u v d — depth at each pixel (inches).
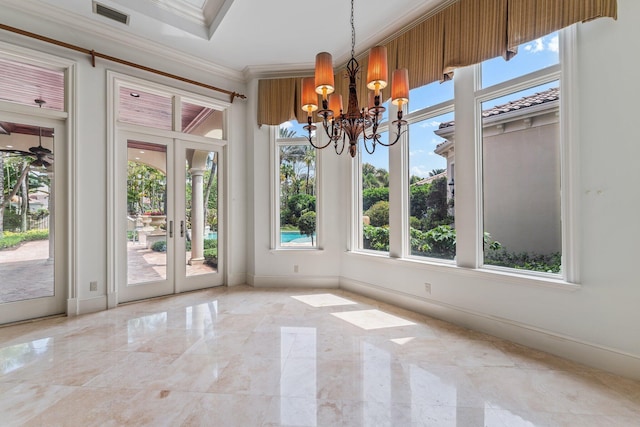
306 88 84.3
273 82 167.0
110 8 117.2
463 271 108.7
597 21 79.6
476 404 66.1
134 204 141.6
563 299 86.2
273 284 168.7
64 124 123.3
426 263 120.6
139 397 68.6
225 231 172.1
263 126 171.2
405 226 134.1
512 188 101.3
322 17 122.0
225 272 171.8
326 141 165.8
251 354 89.4
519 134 99.5
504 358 86.5
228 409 64.6
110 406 65.4
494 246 105.5
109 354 89.1
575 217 83.8
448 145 119.6
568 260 85.7
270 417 62.2
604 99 78.7
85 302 125.2
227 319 118.5
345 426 59.6
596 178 80.3
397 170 135.3
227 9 118.0
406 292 131.0
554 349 87.7
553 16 83.4
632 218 74.9
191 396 69.2
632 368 74.9
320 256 166.9
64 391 70.7
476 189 107.7
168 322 115.3
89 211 126.4
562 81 86.4
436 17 112.7
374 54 73.8
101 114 129.3
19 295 115.1
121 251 137.0
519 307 95.6
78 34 124.3
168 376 77.4
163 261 150.8
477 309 106.3
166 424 60.1
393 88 81.2
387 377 77.0
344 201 163.6
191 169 160.6
